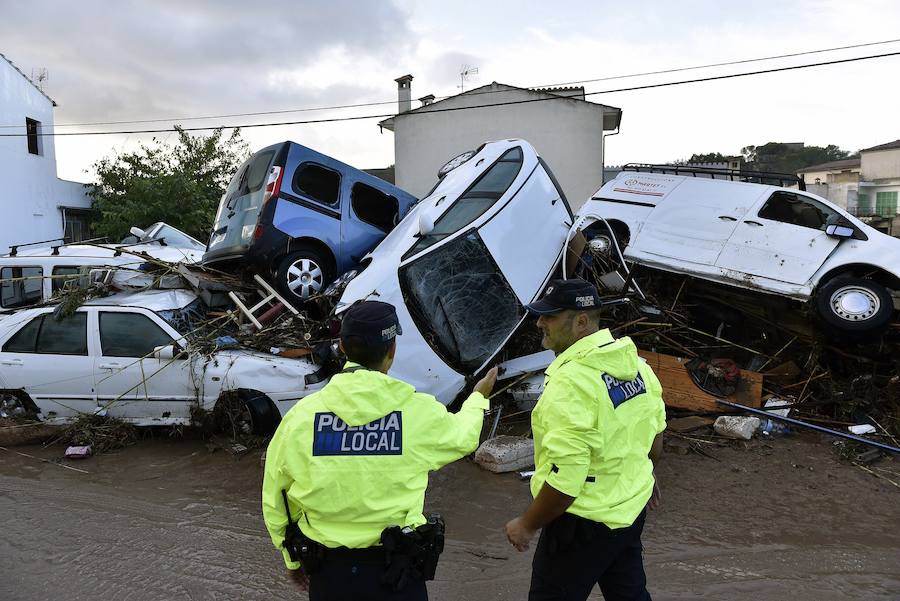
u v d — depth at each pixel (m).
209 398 5.98
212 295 7.10
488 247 6.30
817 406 6.76
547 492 2.26
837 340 7.06
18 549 4.14
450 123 26.09
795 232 7.41
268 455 2.14
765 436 6.25
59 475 5.42
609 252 7.79
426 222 6.07
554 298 2.48
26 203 19.36
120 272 6.88
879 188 43.66
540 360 6.43
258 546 4.18
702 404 6.65
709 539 4.23
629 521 2.39
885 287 7.11
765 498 4.87
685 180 8.51
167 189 21.08
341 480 2.03
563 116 25.33
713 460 5.66
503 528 4.42
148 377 6.02
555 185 7.14
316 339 6.46
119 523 4.51
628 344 2.47
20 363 6.18
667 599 3.53
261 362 5.99
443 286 6.13
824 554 4.03
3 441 6.08
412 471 2.11
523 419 6.54
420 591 2.12
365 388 2.08
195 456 5.83
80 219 23.22
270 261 7.39
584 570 2.39
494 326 6.28
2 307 9.02
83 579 3.78
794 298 7.17
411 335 5.95
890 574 3.79
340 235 7.84
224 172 25.42
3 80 18.08
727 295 8.04
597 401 2.30
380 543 2.07
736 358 7.75
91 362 6.12
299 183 7.70
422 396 2.20
